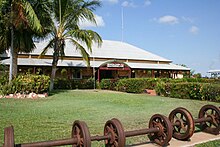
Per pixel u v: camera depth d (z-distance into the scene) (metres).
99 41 21.62
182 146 6.08
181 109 6.57
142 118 9.66
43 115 9.89
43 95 17.02
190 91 17.84
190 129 6.32
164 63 38.19
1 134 6.86
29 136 6.73
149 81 24.73
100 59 32.59
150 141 6.36
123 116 10.06
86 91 23.58
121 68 30.06
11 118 9.07
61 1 20.59
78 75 30.92
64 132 7.24
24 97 16.27
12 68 17.52
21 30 17.81
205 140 6.68
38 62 27.58
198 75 45.34
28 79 16.91
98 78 29.75
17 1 16.12
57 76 29.27
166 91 19.78
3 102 13.61
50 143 4.49
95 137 5.00
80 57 30.92
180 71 36.59
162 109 12.20
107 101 15.13
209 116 7.33
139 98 17.45
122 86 25.23
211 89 16.36
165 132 5.92
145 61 36.09
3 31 17.69
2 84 17.17
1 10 16.52
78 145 4.73
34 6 17.83
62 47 22.23
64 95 18.36
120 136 4.98
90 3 21.09
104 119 9.36
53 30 21.28
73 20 21.45
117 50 37.41
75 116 9.84
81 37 20.80
